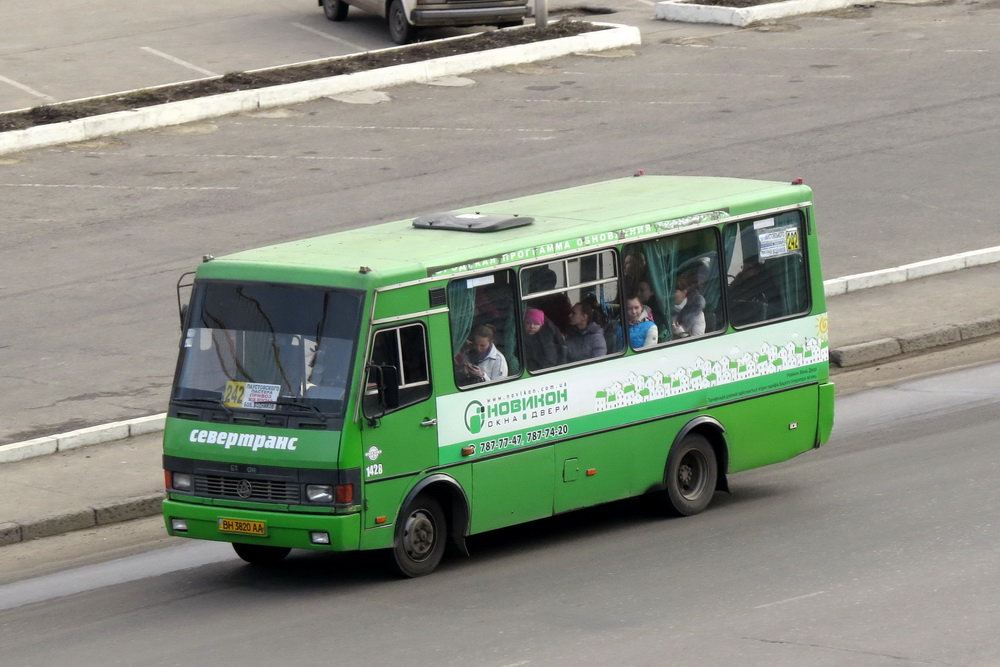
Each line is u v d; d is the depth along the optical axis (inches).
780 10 4936.0
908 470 1946.4
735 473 2043.6
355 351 1561.3
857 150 3622.0
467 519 1656.0
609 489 1780.3
